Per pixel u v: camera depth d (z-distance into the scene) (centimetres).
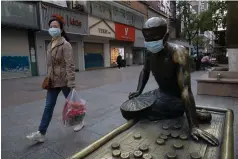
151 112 171
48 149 270
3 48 1146
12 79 1141
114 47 2169
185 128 151
